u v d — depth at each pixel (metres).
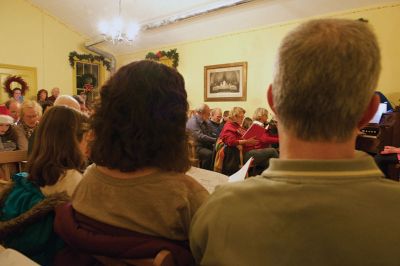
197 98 6.70
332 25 0.50
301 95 0.48
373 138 3.56
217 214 0.55
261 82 5.63
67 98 2.69
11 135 2.87
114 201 0.77
